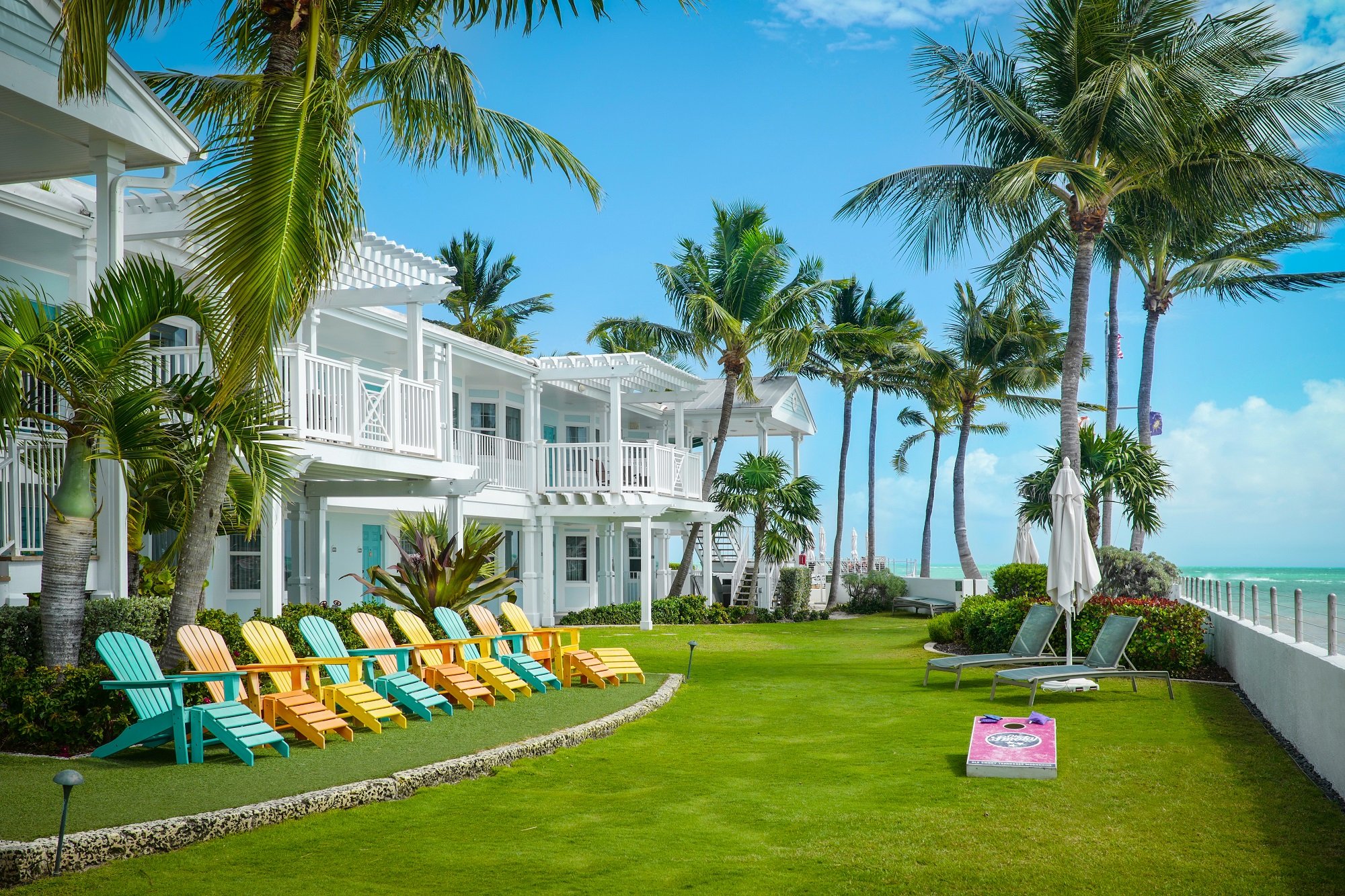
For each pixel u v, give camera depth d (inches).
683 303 1164.5
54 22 370.9
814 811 277.9
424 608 587.8
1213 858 236.4
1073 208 709.9
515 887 215.9
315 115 357.1
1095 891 214.5
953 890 215.5
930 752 357.4
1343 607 322.3
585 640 830.5
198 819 240.8
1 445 350.0
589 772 325.7
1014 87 712.4
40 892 205.5
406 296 625.9
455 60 428.5
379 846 242.4
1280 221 746.8
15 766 299.3
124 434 349.7
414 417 607.2
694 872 226.1
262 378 352.8
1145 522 832.3
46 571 344.8
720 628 992.2
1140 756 346.3
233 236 339.0
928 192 740.7
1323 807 280.7
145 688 314.8
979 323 1328.7
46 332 332.2
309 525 662.5
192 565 366.9
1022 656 527.8
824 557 1557.6
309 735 333.4
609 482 1010.1
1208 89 646.5
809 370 1461.6
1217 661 596.7
